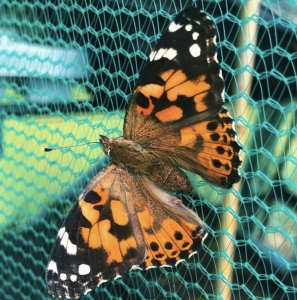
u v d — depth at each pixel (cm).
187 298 8
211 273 8
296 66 6
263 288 7
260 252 7
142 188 7
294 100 7
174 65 6
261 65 7
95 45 8
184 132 7
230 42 7
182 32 6
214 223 7
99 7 8
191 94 6
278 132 6
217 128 6
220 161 6
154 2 7
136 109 7
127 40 8
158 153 7
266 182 7
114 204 7
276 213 7
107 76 8
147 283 8
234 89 7
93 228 7
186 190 7
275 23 6
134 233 7
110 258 7
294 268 6
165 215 7
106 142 7
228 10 7
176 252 7
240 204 7
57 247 7
